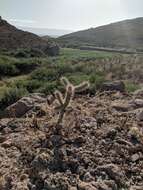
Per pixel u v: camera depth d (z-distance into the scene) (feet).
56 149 21.93
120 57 119.03
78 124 25.49
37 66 120.16
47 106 32.94
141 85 59.67
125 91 41.27
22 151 23.09
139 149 21.99
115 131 23.94
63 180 18.57
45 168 19.99
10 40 216.95
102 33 541.75
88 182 18.74
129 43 449.89
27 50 177.58
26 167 21.01
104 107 31.07
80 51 228.84
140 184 18.70
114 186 18.22
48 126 26.37
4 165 21.59
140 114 27.48
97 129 24.99
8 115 35.29
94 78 56.49
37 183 19.01
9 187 19.17
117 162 20.79
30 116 31.65
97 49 265.34
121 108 30.60
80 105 31.76
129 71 80.02
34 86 65.10
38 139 24.06
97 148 22.24
